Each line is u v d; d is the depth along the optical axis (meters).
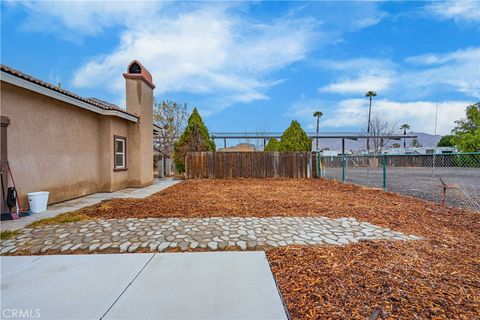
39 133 5.77
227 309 1.98
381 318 1.83
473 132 21.36
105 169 8.12
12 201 4.87
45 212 5.22
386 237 3.58
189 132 13.84
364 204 5.88
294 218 4.59
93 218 4.54
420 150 28.59
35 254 3.08
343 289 2.23
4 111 4.96
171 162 17.97
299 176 12.95
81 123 7.23
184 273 2.57
